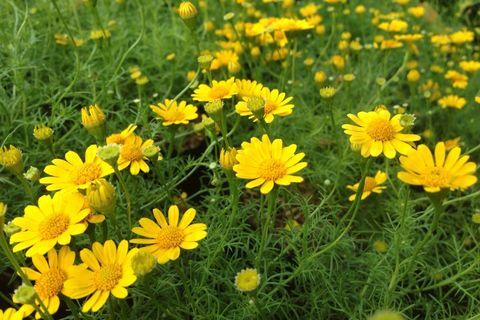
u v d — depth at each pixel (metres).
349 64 0.39
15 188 0.27
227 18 0.35
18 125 0.29
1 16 0.37
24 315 0.18
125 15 0.42
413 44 0.42
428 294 0.26
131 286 0.22
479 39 0.51
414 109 0.39
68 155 0.21
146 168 0.22
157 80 0.37
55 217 0.19
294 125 0.34
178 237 0.19
